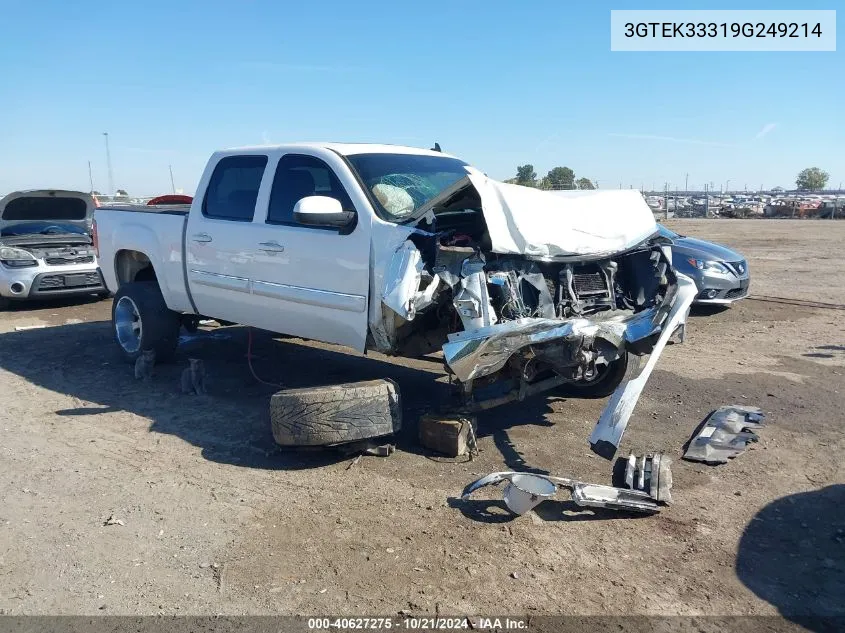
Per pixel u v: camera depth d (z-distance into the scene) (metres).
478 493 4.07
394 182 5.12
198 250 5.97
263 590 3.11
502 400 4.82
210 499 4.02
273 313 5.47
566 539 3.55
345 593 3.08
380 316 4.66
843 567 3.28
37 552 3.46
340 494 4.07
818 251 19.08
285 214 5.34
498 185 4.40
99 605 3.02
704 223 33.56
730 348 7.78
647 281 5.30
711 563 3.33
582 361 4.38
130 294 6.69
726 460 4.51
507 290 4.44
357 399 4.40
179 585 3.16
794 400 5.84
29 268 10.17
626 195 5.25
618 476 4.15
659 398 5.92
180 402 5.81
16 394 6.07
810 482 4.23
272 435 4.97
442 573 3.23
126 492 4.12
